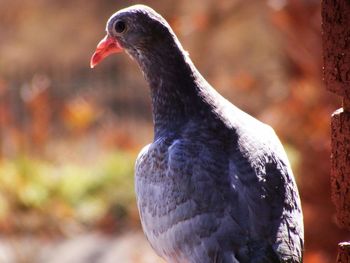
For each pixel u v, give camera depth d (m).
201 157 5.38
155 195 5.54
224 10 20.98
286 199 5.24
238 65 22.56
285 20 11.11
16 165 17.12
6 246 15.15
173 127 5.87
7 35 28.92
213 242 5.12
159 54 6.00
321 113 10.70
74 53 28.14
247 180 5.21
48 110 17.42
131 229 16.12
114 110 23.59
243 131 5.49
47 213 16.27
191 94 5.88
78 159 19.17
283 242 5.03
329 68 4.39
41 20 29.17
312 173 10.06
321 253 9.86
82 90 24.27
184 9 21.45
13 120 18.38
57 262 14.37
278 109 12.13
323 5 4.37
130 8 6.15
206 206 5.20
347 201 4.45
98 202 16.72
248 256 4.98
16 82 24.52
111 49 6.23
